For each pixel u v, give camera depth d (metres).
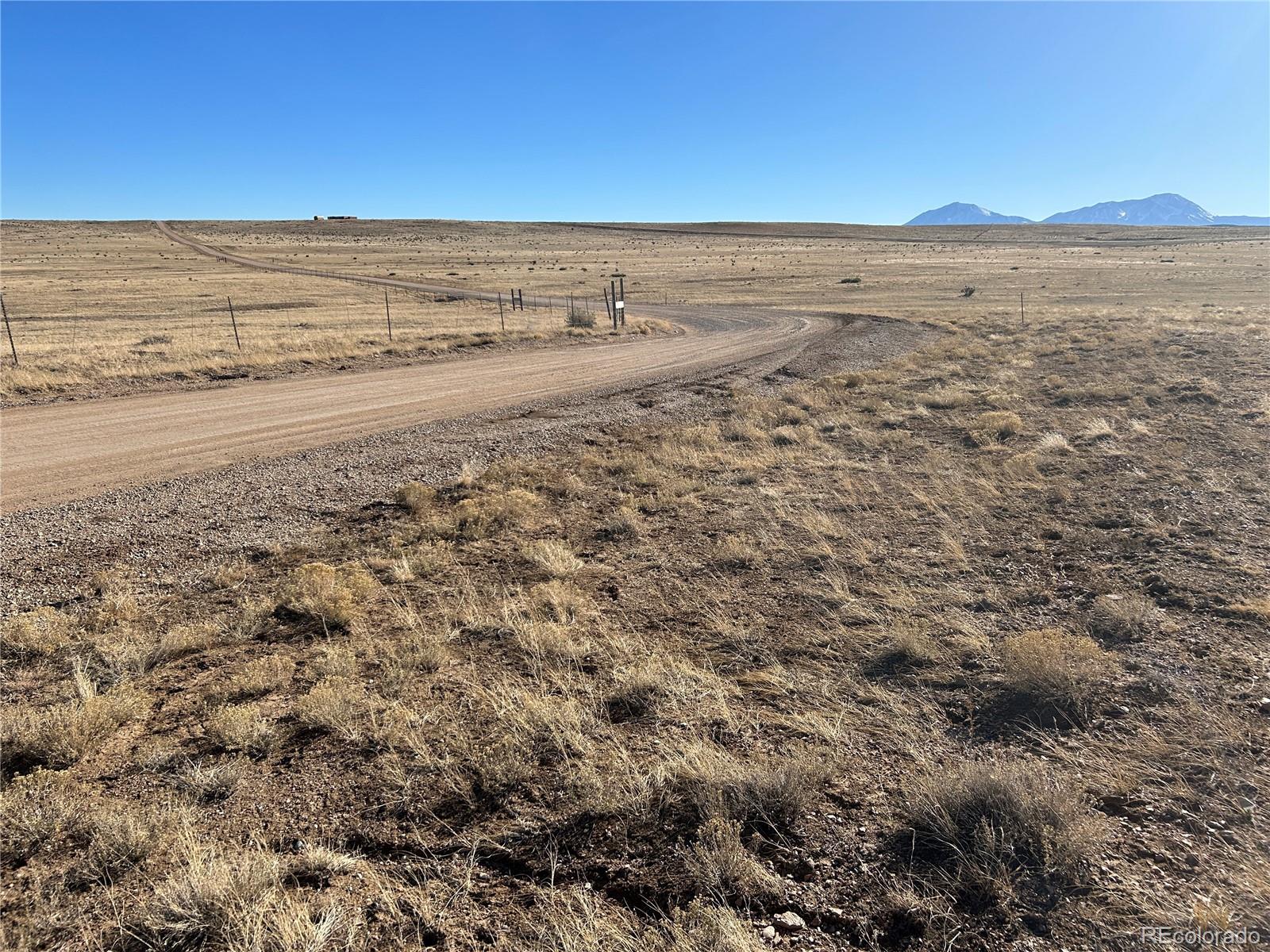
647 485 10.36
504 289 74.88
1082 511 8.24
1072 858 2.99
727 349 28.86
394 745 4.08
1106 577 6.29
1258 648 4.87
